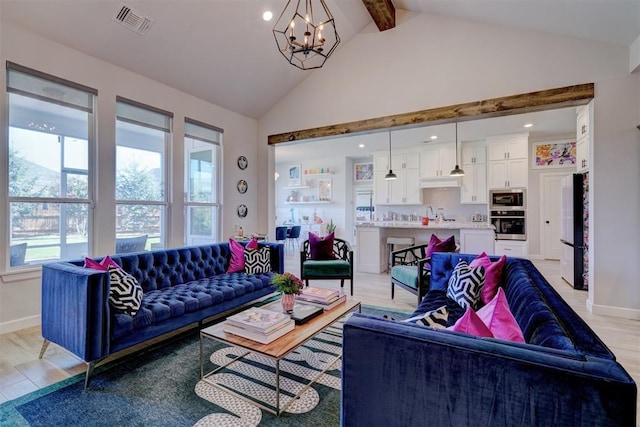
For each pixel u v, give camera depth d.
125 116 3.89
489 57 3.92
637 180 3.30
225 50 4.16
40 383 2.13
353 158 9.63
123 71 3.81
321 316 2.40
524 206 6.63
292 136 5.42
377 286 4.87
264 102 5.44
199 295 2.90
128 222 4.04
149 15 3.37
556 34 3.58
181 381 2.15
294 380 2.18
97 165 3.61
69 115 3.45
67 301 2.23
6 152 2.97
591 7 2.92
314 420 1.77
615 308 3.42
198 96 4.73
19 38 2.98
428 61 4.27
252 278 3.55
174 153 4.45
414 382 1.07
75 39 3.28
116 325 2.22
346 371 1.20
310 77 5.20
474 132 6.49
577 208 4.62
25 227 3.15
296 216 10.24
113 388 2.07
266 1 3.76
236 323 2.06
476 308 2.47
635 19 2.87
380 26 4.46
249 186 5.69
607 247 3.44
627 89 3.32
